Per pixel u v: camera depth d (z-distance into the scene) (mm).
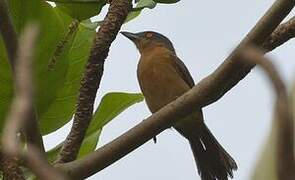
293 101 1715
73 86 6977
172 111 5613
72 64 7023
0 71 6344
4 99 6324
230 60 5273
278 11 4996
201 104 5582
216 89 5477
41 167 2002
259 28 5098
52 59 6391
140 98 7188
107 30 6363
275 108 1686
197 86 5566
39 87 6547
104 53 6312
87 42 7117
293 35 5602
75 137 6219
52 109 6883
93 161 5613
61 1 7035
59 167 5547
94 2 7074
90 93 6285
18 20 6391
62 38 6445
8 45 5230
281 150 1654
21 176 4164
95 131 7180
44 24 6410
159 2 7145
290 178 1640
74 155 6195
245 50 1801
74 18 7199
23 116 2002
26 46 2178
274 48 5645
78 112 6258
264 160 1804
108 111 7148
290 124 1656
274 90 1700
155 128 5625
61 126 7012
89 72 6285
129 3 6504
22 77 2068
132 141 5617
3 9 5176
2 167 4219
